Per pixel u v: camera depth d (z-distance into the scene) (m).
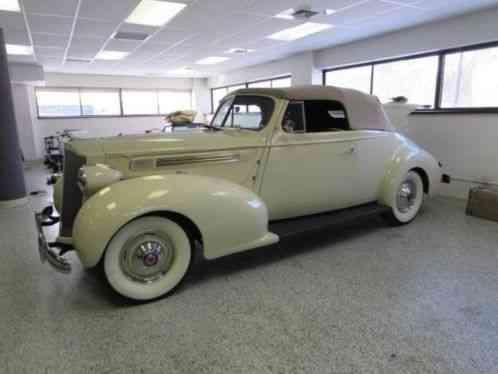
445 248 3.00
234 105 3.14
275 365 1.62
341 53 7.25
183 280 2.29
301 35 6.39
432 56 5.65
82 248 1.96
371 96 3.40
